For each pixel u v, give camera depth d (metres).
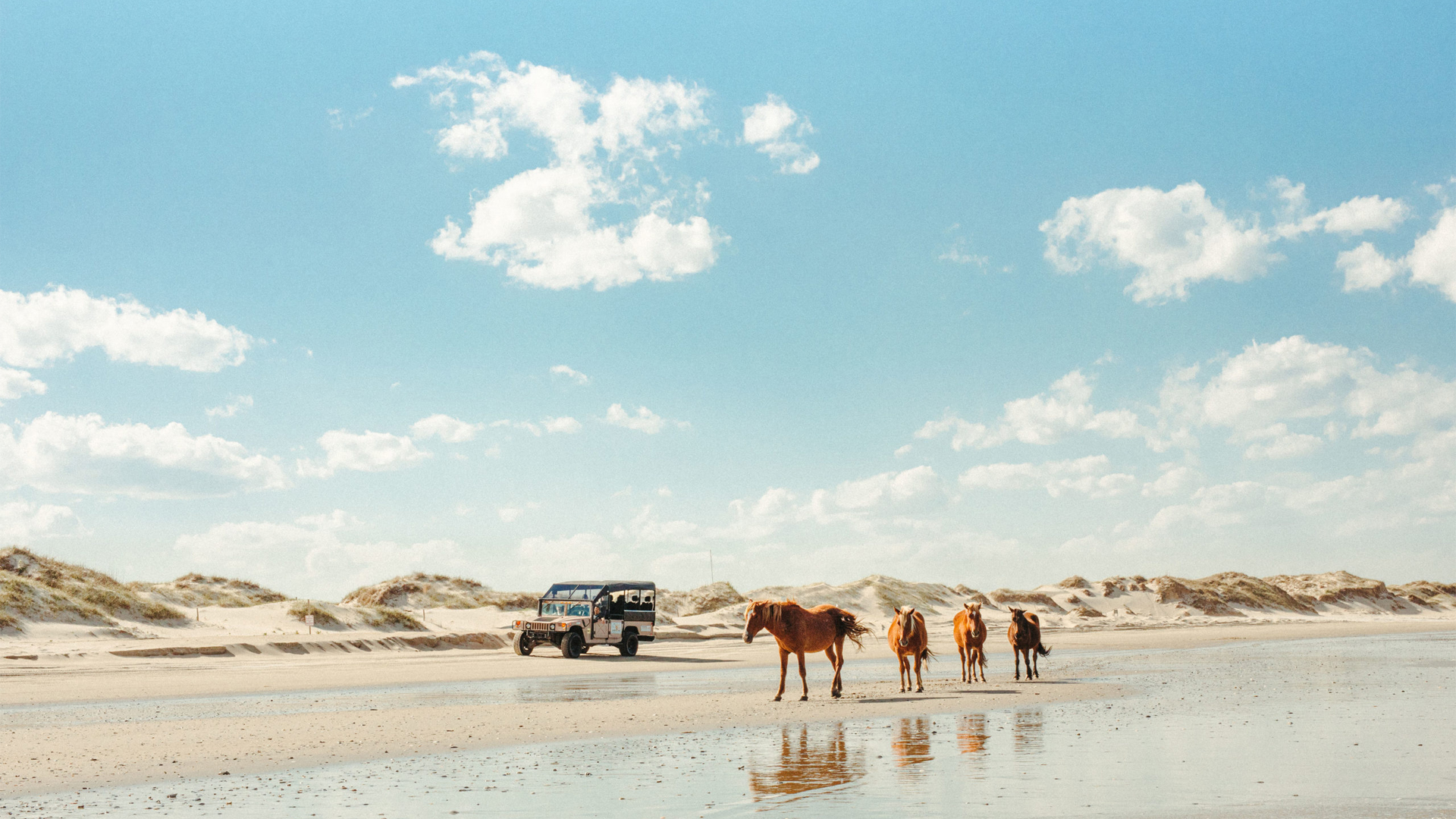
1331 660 36.06
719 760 11.96
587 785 10.34
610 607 38.41
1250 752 12.20
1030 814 8.57
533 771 11.34
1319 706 18.39
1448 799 9.18
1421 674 27.80
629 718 16.81
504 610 77.88
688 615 94.88
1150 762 11.43
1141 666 32.41
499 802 9.45
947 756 12.00
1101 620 102.88
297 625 50.91
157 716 18.19
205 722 16.88
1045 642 56.09
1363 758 11.69
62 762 12.42
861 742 13.40
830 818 8.45
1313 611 131.88
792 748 12.88
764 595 102.00
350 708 19.50
